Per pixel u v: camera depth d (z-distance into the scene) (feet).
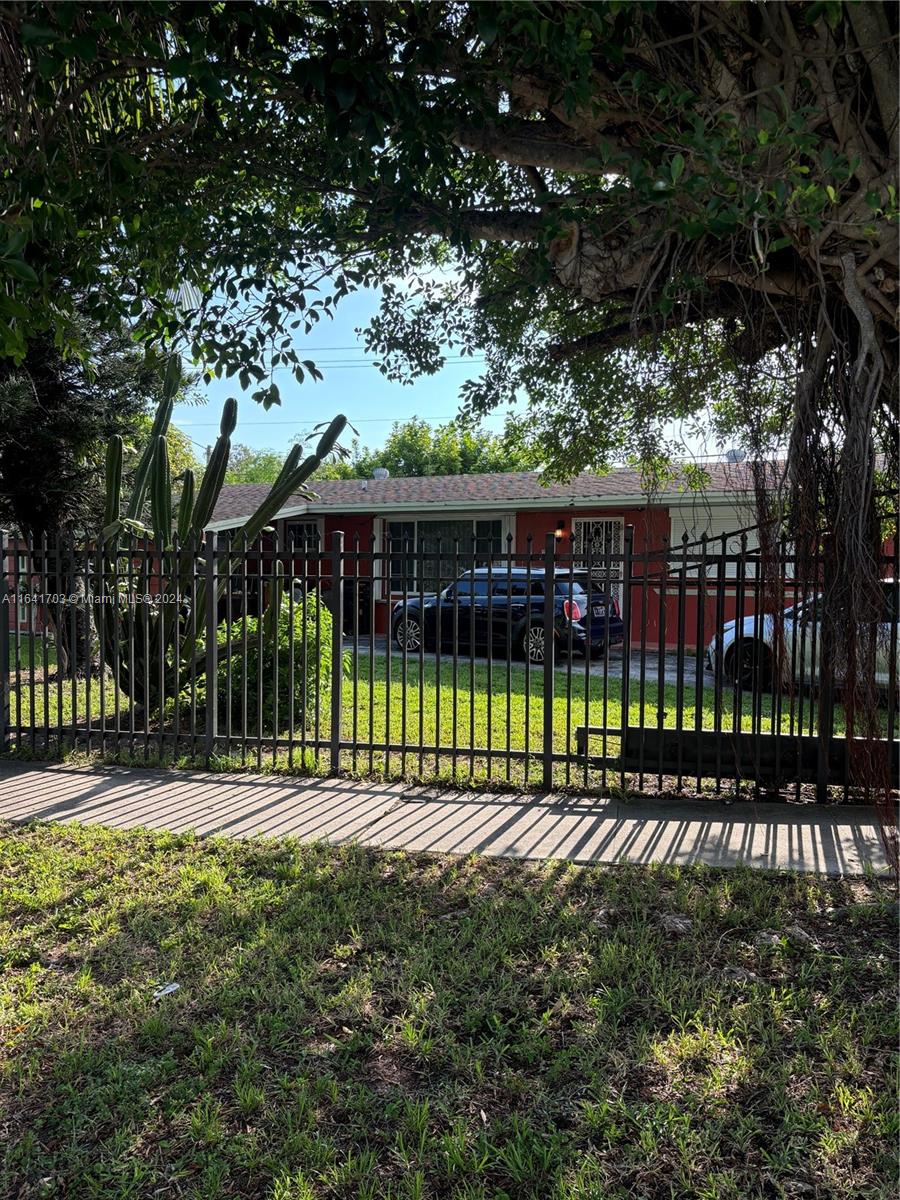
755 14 11.93
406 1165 7.62
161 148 14.34
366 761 22.88
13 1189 7.43
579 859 15.38
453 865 15.12
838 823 17.44
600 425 24.93
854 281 12.25
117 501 25.91
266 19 10.22
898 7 11.14
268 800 19.30
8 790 20.11
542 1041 9.40
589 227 12.96
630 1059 9.11
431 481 67.77
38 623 49.14
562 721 28.99
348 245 16.83
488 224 16.08
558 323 22.90
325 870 14.78
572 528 55.77
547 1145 7.84
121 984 10.86
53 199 12.43
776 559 14.19
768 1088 8.63
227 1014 10.05
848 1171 7.48
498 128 13.91
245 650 22.07
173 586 23.75
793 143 9.77
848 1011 10.00
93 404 37.52
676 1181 7.38
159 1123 8.23
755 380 15.56
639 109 12.32
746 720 28.04
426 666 45.60
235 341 16.47
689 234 10.43
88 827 17.20
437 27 11.37
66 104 11.93
